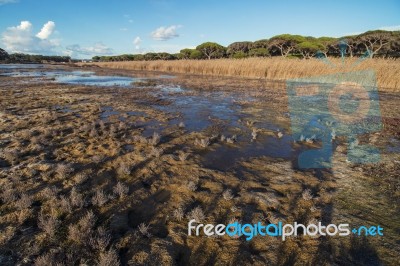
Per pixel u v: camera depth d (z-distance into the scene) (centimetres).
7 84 1805
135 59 7862
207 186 479
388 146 715
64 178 485
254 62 2784
